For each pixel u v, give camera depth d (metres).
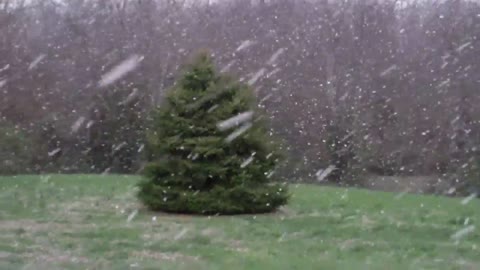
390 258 11.86
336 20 35.88
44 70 34.16
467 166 30.17
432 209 19.67
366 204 20.34
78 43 35.22
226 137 17.55
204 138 17.39
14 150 31.52
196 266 10.77
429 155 32.97
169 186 17.48
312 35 35.59
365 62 35.06
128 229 14.61
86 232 14.06
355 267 10.87
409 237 14.43
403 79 34.22
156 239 13.51
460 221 17.03
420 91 33.66
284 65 34.88
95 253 11.88
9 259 11.09
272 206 17.89
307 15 36.22
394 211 18.88
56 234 13.78
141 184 17.81
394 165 33.88
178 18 36.50
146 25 35.94
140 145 33.28
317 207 19.31
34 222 15.38
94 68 34.75
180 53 34.97
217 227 15.30
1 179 25.30
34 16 35.94
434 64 33.81
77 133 34.38
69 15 36.12
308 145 34.25
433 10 35.69
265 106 33.69
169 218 16.62
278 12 36.25
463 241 14.00
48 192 21.45
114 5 36.50
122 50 35.06
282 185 18.25
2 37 33.38
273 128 34.06
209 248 12.64
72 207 18.11
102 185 23.89
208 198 17.22
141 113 34.59
